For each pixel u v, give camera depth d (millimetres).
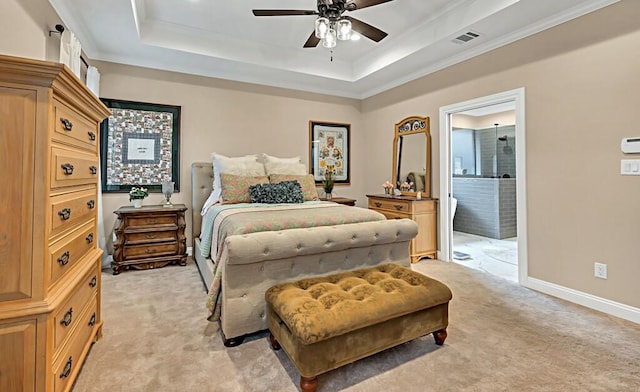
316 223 2344
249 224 2117
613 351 1815
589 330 2072
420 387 1507
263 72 4145
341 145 5078
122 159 3650
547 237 2732
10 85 1094
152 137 3791
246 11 3107
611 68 2309
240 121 4293
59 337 1268
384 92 4746
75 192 1467
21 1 2031
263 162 4301
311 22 3336
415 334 1760
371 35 2617
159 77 3814
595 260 2422
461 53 3459
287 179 3707
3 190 1087
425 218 3842
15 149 1103
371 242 2234
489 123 6293
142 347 1852
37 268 1130
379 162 4891
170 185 3670
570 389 1487
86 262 1612
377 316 1568
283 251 1902
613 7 2293
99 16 2752
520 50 2916
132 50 3430
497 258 4055
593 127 2416
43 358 1131
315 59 4277
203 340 1942
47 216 1154
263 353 1803
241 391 1480
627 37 2227
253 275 1902
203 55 3578
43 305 1124
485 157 6359
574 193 2543
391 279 1946
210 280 2529
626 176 2252
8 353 1083
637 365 1677
